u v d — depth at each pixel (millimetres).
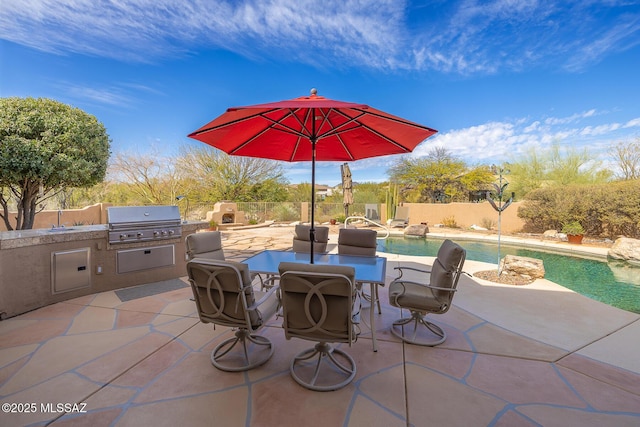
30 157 6094
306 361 2479
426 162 17891
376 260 3395
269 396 2027
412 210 14234
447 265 2623
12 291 3234
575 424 1770
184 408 1899
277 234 10680
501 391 2082
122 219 4191
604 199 8836
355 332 2168
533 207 10570
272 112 2842
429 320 3271
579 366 2393
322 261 3324
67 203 12359
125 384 2137
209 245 3332
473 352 2617
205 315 2318
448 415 1848
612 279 5660
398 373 2305
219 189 16719
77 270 3826
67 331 2943
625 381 2195
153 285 4410
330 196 17875
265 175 17594
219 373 2291
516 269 4914
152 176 15219
